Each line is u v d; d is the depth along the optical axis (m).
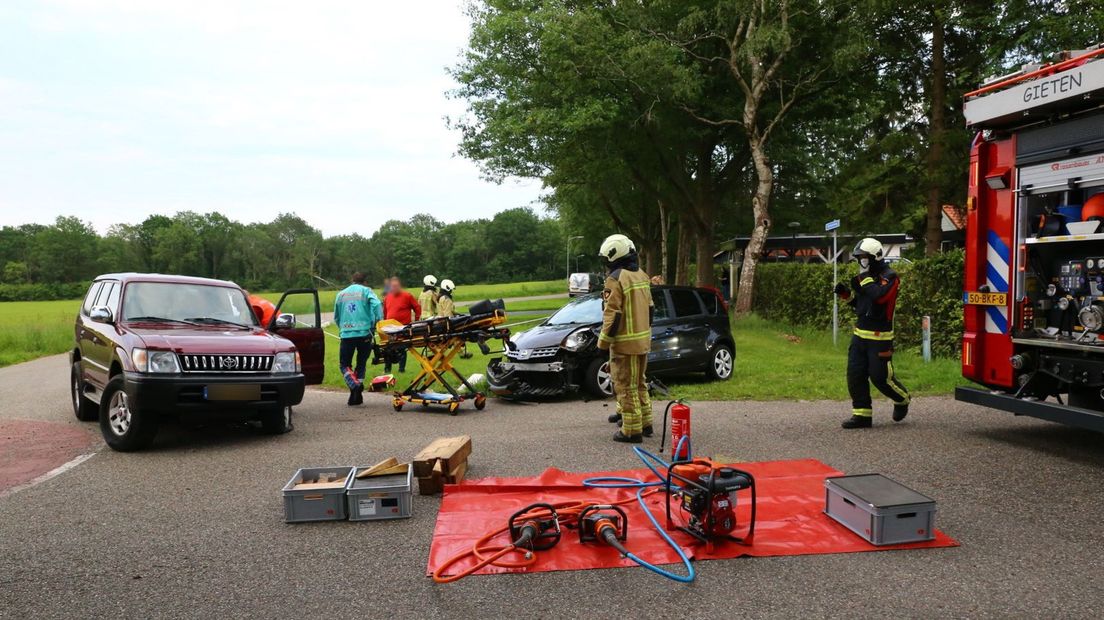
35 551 4.13
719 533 3.94
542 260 135.88
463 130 24.67
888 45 18.86
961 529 4.23
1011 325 6.35
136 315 7.62
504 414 8.74
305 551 4.09
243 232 109.00
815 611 3.22
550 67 20.88
